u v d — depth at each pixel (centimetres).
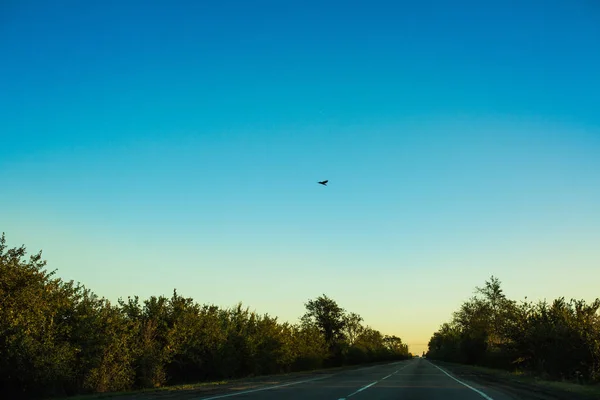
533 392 2555
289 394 2403
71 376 2783
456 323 10131
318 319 10469
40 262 2600
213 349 4388
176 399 2112
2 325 2372
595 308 3478
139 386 3484
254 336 5178
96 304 3094
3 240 2516
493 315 7462
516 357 4459
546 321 3825
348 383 3412
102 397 2331
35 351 2448
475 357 8894
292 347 6631
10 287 2436
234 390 2714
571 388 2583
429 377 4344
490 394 2441
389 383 3406
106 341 3027
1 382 2498
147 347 3591
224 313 5109
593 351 3234
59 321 2880
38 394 2688
